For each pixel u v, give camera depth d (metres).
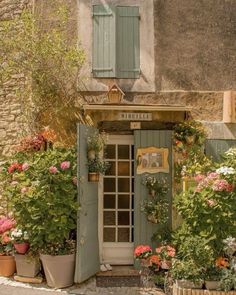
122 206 7.38
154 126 7.42
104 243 7.26
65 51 7.23
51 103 7.40
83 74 7.55
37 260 6.34
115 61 7.53
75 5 7.68
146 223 7.12
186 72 7.67
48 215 6.20
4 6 7.99
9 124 7.77
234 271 5.60
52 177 6.22
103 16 7.62
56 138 7.25
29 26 7.21
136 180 7.19
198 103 7.65
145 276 6.20
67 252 6.20
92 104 6.89
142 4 7.69
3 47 7.30
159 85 7.62
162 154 7.22
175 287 5.66
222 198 5.89
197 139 7.23
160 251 6.22
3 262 6.59
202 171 6.61
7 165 7.02
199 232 5.98
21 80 7.75
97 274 6.80
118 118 7.07
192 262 5.71
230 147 7.54
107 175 7.39
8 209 7.34
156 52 7.65
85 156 6.55
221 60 7.74
